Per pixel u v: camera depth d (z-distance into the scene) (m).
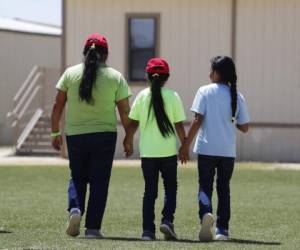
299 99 61.81
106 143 25.20
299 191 43.34
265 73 61.91
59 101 25.56
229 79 25.91
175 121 25.56
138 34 62.69
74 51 63.03
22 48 82.38
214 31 62.09
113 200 38.53
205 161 25.66
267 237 27.00
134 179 48.91
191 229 29.25
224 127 25.69
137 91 62.50
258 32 61.91
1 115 81.31
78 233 25.11
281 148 61.91
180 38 62.31
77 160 25.33
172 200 25.59
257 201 38.62
